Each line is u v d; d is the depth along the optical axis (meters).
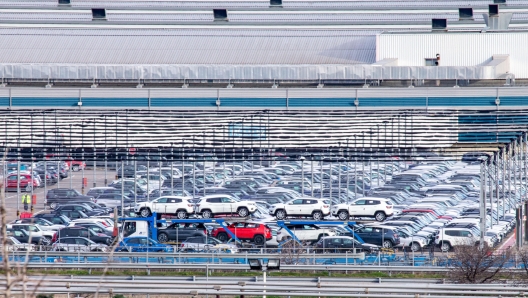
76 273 189.62
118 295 156.38
